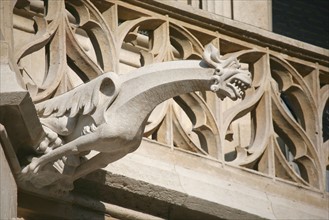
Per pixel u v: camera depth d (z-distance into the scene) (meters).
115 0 19.94
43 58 20.59
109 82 18.55
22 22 20.64
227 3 22.06
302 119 20.88
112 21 19.88
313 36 23.34
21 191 19.08
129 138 18.50
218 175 20.17
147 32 20.91
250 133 21.17
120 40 19.84
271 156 20.48
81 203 19.47
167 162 19.92
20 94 18.41
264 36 20.66
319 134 20.83
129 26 19.95
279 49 20.75
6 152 18.64
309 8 23.41
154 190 19.73
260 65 20.64
